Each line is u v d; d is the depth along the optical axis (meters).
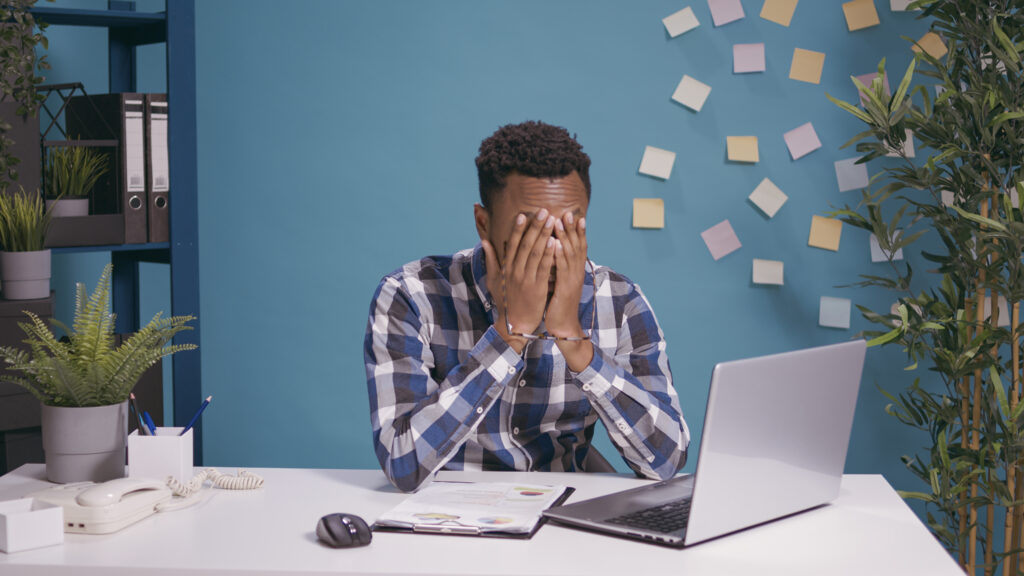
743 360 1.05
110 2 2.30
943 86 2.00
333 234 2.65
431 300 1.47
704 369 2.49
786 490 1.15
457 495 1.26
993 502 1.97
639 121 2.47
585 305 1.52
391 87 2.58
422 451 1.27
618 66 2.46
